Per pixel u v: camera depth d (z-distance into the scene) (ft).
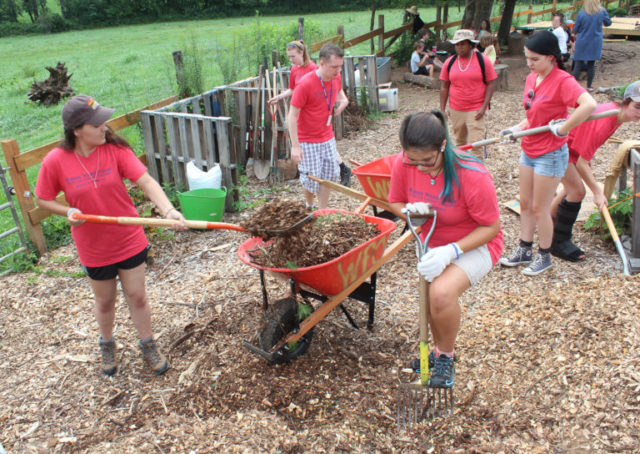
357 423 10.91
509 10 57.62
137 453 10.46
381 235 11.50
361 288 13.44
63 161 10.73
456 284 9.87
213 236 20.18
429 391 11.25
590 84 39.24
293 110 18.33
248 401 11.67
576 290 14.03
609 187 17.48
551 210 17.08
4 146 18.04
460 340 13.07
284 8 187.83
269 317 11.95
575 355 11.48
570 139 15.37
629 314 12.16
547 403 10.61
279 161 25.72
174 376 12.62
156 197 11.49
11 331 14.94
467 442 10.18
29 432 11.20
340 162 24.03
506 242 18.06
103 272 11.54
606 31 63.46
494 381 11.55
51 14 174.81
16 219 18.84
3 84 62.64
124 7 184.14
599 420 9.86
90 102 10.15
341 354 12.99
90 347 13.96
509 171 24.62
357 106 35.01
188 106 26.66
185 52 30.25
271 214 11.21
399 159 10.47
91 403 11.97
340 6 184.55
